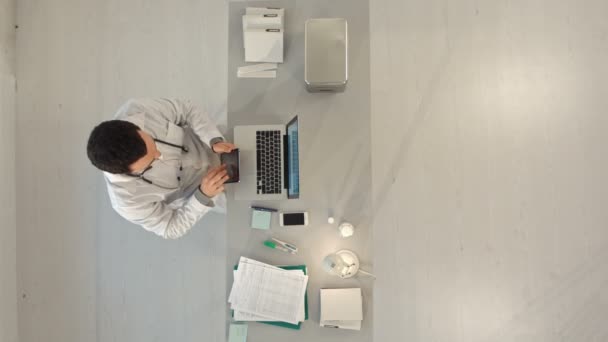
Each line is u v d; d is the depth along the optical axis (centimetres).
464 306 224
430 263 226
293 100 216
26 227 232
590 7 232
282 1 218
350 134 214
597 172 228
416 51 232
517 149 229
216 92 236
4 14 226
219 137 184
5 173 224
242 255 206
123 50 238
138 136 132
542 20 232
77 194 234
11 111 230
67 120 236
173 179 171
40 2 238
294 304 198
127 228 231
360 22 219
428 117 230
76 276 231
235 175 187
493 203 227
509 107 230
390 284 224
